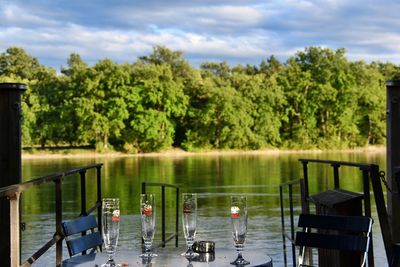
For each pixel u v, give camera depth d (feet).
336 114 211.41
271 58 280.31
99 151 192.03
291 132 213.46
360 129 215.72
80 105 186.50
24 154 186.19
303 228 13.37
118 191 102.78
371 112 212.02
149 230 10.78
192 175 132.77
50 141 193.26
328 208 15.90
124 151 195.93
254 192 97.86
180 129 206.49
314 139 212.02
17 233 12.13
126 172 140.87
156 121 194.39
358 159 176.55
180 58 237.04
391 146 18.69
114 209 10.38
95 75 191.01
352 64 223.71
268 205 78.59
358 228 12.00
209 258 10.63
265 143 206.80
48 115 190.19
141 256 10.75
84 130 189.26
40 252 13.43
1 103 18.29
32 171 142.00
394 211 18.20
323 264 16.84
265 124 203.82
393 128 18.71
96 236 12.65
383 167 144.97
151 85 194.80
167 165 159.63
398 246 10.82
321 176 123.85
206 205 80.84
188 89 206.28
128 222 59.57
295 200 84.17
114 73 192.95
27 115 185.47
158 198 89.61
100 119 188.75
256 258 10.63
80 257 10.94
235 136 198.80
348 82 215.10
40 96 193.88
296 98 210.18
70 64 247.70
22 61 233.35
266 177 125.90
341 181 113.29
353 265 15.66
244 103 200.13
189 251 10.61
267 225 58.90
